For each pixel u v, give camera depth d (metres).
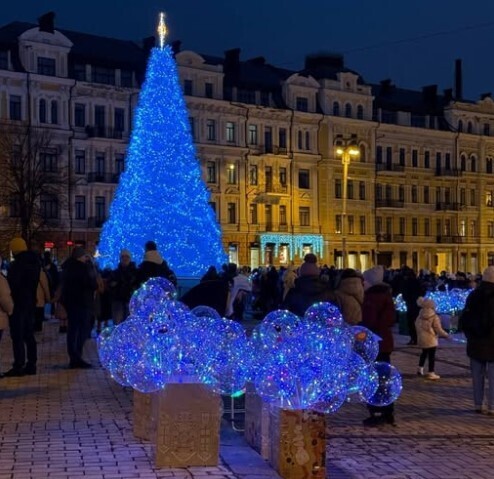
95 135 53.34
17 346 12.95
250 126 60.97
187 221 26.66
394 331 23.27
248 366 7.06
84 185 53.12
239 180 60.19
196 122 58.03
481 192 74.81
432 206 71.38
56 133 51.50
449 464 7.91
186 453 6.96
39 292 14.37
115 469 6.90
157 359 6.94
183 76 57.62
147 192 26.66
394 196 69.00
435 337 13.93
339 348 6.88
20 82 50.53
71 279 13.87
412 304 19.61
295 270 24.89
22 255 13.01
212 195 58.44
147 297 8.59
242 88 61.38
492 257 75.69
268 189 61.25
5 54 50.69
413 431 9.53
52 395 11.05
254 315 27.47
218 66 59.47
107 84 54.25
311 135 64.19
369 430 9.55
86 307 13.97
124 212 27.09
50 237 46.72
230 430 8.77
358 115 66.81
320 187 64.44
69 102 52.66
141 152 27.28
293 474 6.75
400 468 7.73
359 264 65.94
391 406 9.82
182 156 27.33
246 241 60.16
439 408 11.11
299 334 6.88
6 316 11.59
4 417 9.41
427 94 74.25
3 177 43.78
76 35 56.75
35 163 45.25
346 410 10.87
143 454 7.46
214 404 7.02
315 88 64.56
